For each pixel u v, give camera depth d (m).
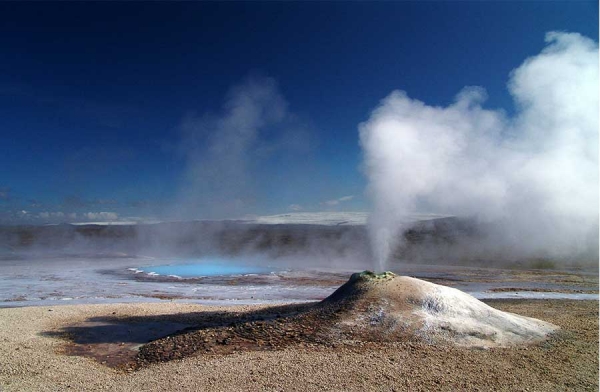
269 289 18.58
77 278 21.84
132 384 6.85
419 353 8.10
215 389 6.49
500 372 7.28
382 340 8.74
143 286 19.30
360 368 7.30
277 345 8.70
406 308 9.72
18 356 8.38
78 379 7.18
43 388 6.70
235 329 9.64
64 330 10.70
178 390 6.50
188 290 18.23
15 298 16.14
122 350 9.18
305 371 7.16
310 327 9.42
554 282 21.50
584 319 11.70
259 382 6.73
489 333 9.07
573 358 8.07
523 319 10.30
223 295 17.02
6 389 6.61
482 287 19.72
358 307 9.88
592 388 6.68
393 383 6.73
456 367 7.45
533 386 6.74
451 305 9.81
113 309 13.23
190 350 8.66
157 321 11.66
